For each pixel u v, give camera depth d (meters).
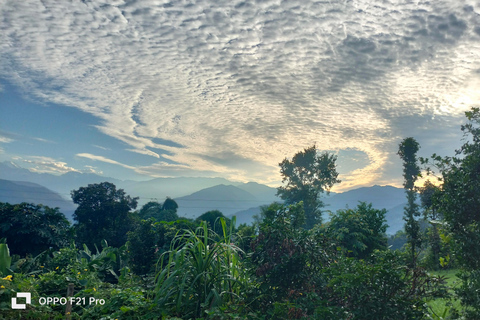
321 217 44.03
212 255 7.19
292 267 6.89
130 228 40.94
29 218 23.92
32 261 12.39
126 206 41.41
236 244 8.49
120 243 39.88
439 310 7.41
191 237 7.52
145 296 7.62
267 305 6.88
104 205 40.09
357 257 11.99
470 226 5.74
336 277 5.92
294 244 7.01
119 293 6.90
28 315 6.26
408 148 32.38
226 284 7.19
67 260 12.41
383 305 5.47
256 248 7.39
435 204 6.38
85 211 39.28
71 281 8.81
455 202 5.82
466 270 5.79
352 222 11.98
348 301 5.99
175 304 6.68
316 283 6.87
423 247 22.55
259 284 7.22
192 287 6.66
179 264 6.92
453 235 5.89
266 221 7.57
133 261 14.02
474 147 5.92
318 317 5.71
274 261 6.94
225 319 5.79
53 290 8.41
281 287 6.96
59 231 24.98
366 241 12.09
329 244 7.67
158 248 13.97
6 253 9.20
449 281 10.60
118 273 13.11
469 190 5.71
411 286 5.88
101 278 11.25
